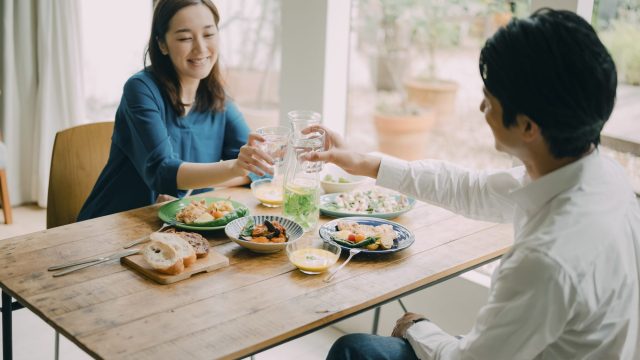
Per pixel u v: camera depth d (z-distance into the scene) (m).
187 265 1.50
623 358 1.22
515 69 1.12
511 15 2.98
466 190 1.70
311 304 1.39
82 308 1.34
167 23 1.97
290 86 2.73
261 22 3.82
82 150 2.27
